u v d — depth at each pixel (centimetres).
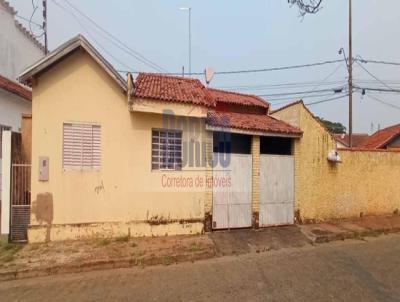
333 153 1193
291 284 609
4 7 1488
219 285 605
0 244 823
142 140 920
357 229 1090
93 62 886
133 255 762
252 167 1062
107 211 891
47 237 849
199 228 966
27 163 905
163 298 546
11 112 1259
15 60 1595
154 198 930
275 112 1301
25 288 610
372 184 1305
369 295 555
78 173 874
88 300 545
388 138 2264
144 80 1055
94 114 888
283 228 1076
